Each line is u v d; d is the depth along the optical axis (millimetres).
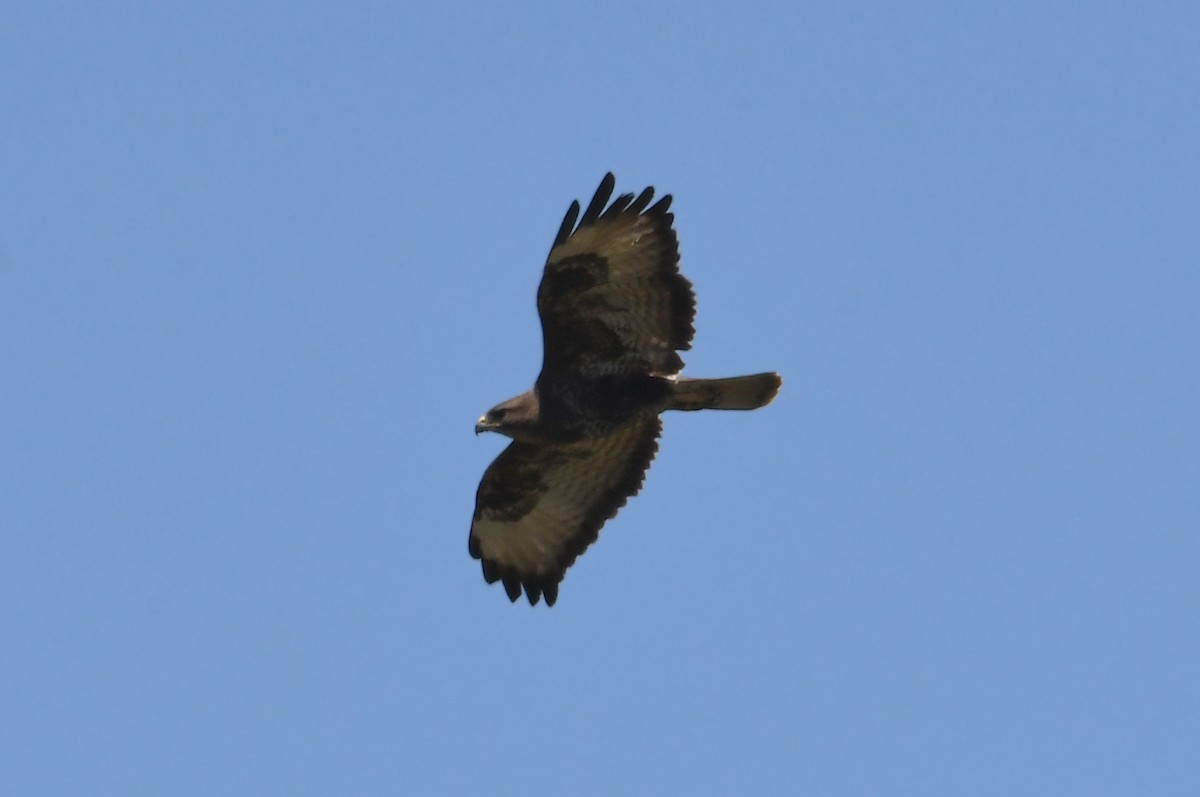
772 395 25141
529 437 25969
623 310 25203
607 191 24641
